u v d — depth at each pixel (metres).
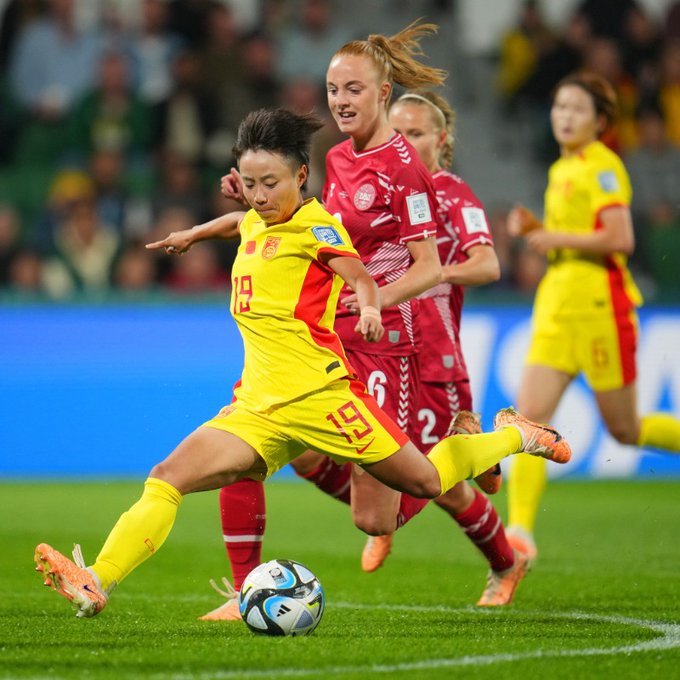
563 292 26.06
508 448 17.77
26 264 43.47
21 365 40.00
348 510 35.19
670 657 14.30
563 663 13.77
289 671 13.06
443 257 20.73
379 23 57.47
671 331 42.91
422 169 17.84
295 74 53.12
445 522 33.09
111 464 40.50
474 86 58.00
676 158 54.72
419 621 17.36
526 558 20.19
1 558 24.77
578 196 26.19
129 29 52.59
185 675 12.82
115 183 46.44
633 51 55.94
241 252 15.99
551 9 59.03
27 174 47.84
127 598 20.22
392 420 16.88
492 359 42.12
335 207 18.22
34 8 51.38
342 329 18.58
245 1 55.59
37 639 15.21
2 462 40.00
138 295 40.91
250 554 17.84
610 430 26.88
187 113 49.69
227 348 41.41
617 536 29.92
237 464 15.67
